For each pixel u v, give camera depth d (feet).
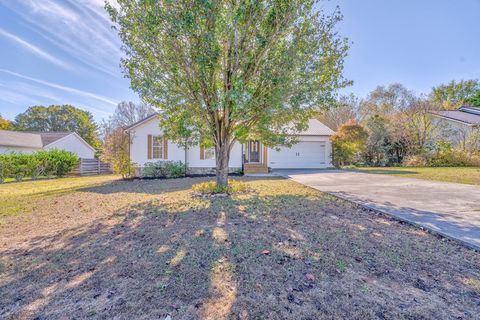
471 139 51.62
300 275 8.50
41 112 115.96
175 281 8.23
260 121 21.86
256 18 19.40
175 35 18.37
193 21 17.70
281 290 7.63
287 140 27.17
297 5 19.10
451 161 49.60
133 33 19.80
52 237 12.98
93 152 91.25
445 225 13.12
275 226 13.70
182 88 21.09
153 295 7.47
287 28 19.70
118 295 7.50
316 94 20.97
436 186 26.23
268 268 9.02
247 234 12.50
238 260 9.68
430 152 52.16
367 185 27.96
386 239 11.62
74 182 40.91
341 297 7.23
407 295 7.29
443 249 10.46
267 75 19.30
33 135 76.79
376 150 56.95
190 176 43.47
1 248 11.54
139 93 21.31
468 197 20.40
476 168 44.04
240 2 18.63
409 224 13.73
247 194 23.39
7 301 7.33
